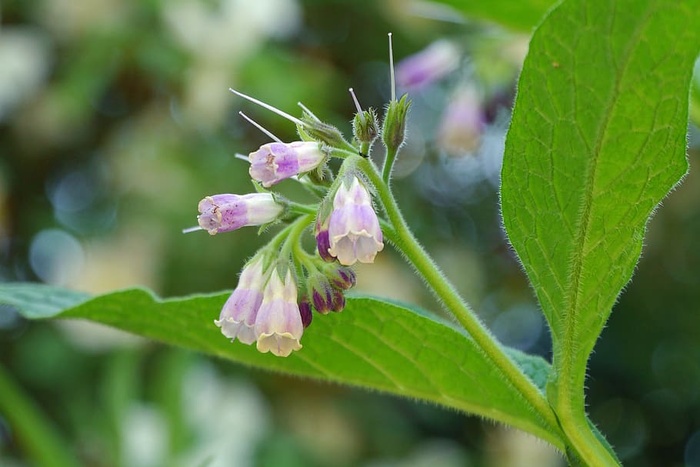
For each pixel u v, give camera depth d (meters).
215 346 0.41
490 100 0.65
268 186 0.38
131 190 0.77
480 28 0.75
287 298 0.38
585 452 0.38
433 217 0.93
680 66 0.34
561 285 0.37
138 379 0.72
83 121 0.80
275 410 0.83
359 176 0.37
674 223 1.01
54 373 0.75
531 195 0.36
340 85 0.87
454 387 0.40
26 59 0.76
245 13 0.74
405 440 0.85
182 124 0.78
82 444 0.70
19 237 0.83
